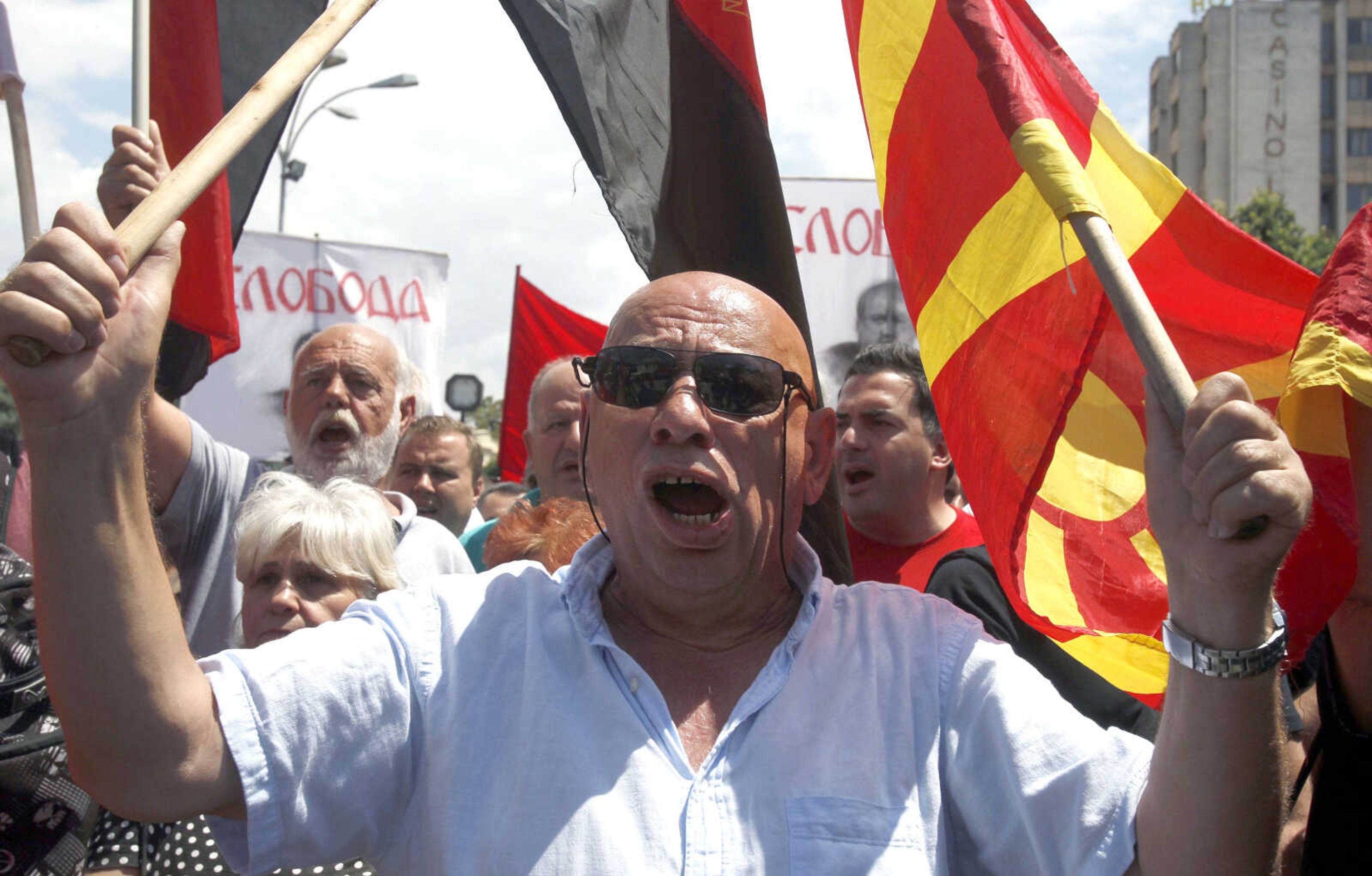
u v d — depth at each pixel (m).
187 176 1.46
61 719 1.46
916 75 2.24
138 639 1.45
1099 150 2.21
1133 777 1.58
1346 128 62.38
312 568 2.64
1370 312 1.85
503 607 1.81
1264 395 2.18
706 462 1.77
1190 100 65.56
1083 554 2.07
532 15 2.55
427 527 3.45
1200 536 1.37
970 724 1.71
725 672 1.80
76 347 1.34
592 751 1.66
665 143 2.56
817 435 2.02
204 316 2.98
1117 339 2.09
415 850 1.70
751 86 2.59
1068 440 2.12
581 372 1.98
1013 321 2.14
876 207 6.11
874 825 1.64
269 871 1.61
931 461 3.62
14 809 2.13
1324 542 1.83
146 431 2.91
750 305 1.87
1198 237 2.20
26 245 2.22
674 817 1.62
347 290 7.41
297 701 1.62
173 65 3.03
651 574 1.81
